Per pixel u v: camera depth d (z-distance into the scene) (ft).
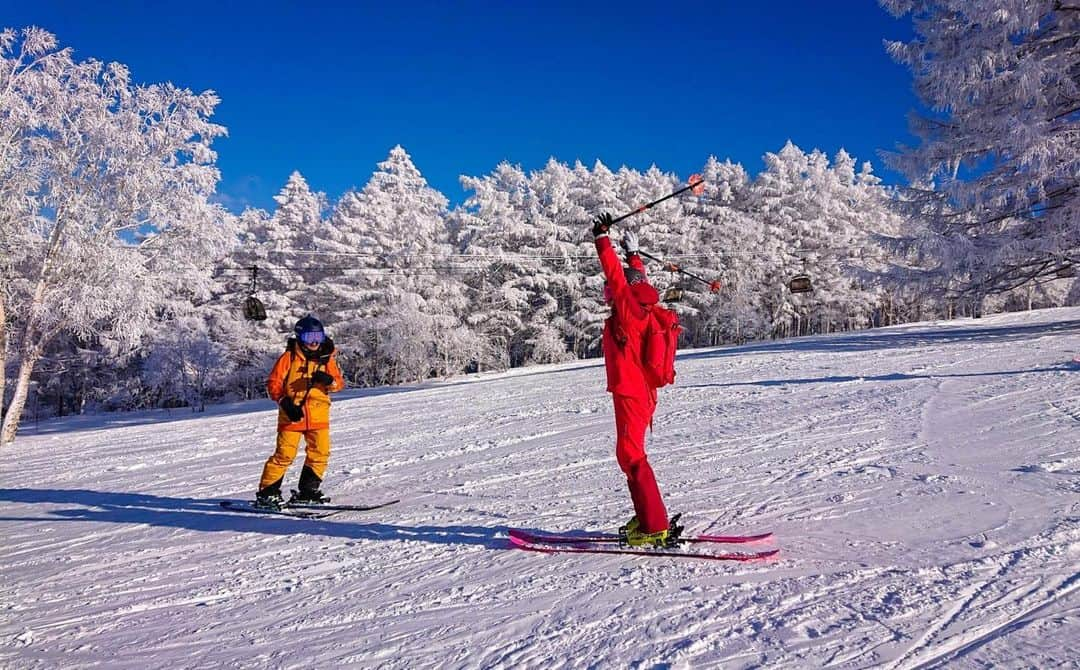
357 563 12.30
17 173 66.39
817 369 45.32
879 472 16.16
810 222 179.83
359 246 157.28
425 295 146.82
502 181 190.80
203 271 78.89
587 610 8.96
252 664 8.23
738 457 19.43
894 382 35.22
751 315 157.89
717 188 191.31
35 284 71.36
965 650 7.00
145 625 9.95
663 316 11.67
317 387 17.47
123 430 54.90
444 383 111.65
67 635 9.75
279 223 174.60
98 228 71.46
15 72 66.13
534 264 157.28
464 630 8.67
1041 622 7.52
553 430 28.89
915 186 75.66
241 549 14.03
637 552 11.23
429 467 22.77
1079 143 61.26
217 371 126.82
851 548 10.73
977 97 64.59
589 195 173.99
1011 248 63.87
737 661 7.08
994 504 12.66
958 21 66.85
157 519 17.92
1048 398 25.57
